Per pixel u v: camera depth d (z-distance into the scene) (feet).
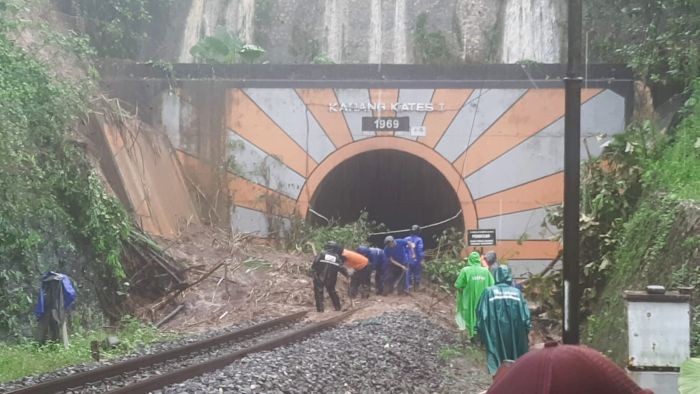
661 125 74.64
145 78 89.40
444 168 89.10
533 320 63.10
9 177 55.16
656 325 26.18
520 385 9.60
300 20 127.54
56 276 51.39
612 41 98.12
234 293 72.13
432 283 88.17
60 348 49.37
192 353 46.96
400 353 47.50
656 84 82.12
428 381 41.55
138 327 60.85
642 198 57.88
